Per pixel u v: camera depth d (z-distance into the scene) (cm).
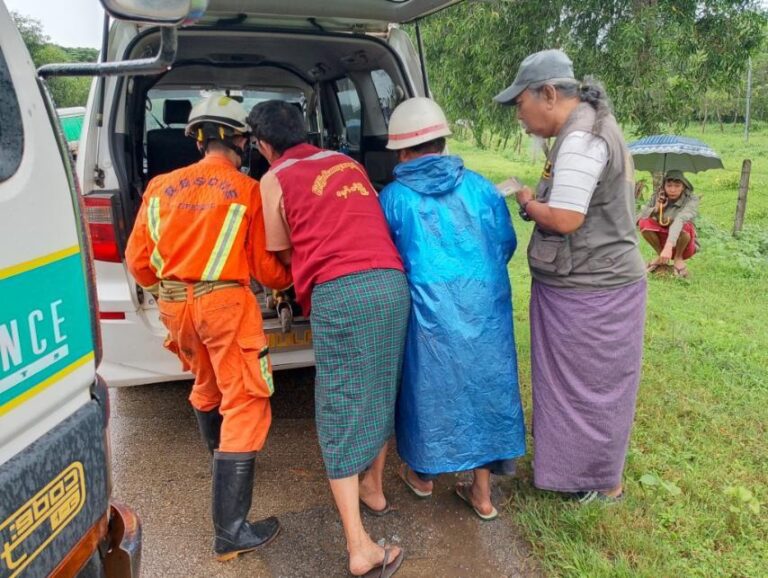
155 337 296
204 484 298
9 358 115
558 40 760
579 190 231
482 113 846
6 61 121
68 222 133
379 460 269
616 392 258
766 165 1655
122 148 302
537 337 267
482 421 250
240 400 248
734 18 768
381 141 434
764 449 313
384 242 236
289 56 446
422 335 241
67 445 132
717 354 423
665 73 722
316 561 251
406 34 381
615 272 246
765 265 658
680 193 618
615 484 273
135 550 162
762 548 248
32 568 123
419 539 262
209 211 238
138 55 302
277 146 248
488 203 246
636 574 230
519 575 242
